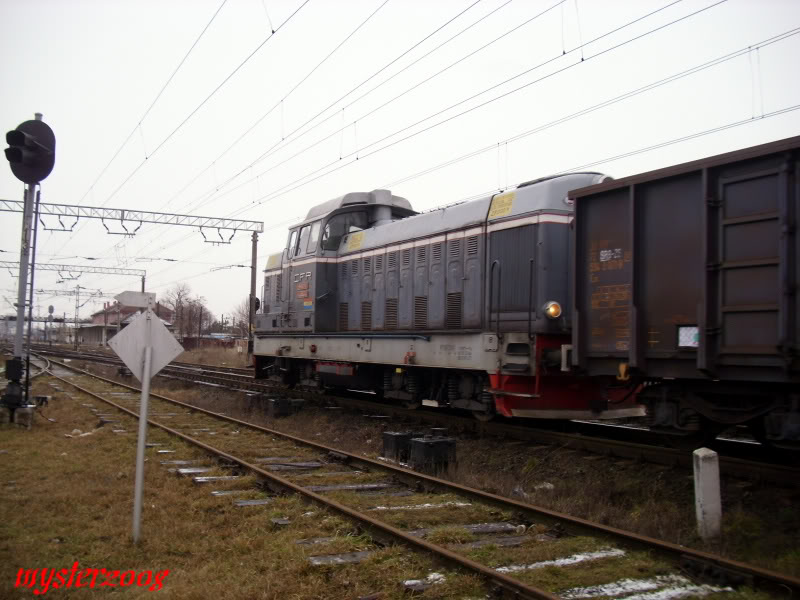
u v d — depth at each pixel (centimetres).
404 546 530
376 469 845
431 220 1223
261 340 1823
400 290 1273
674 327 662
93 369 3120
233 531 584
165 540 560
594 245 766
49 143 1163
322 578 474
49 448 959
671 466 765
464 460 929
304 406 1506
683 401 716
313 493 676
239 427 1232
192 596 434
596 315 760
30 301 1215
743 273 597
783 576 439
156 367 584
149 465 856
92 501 676
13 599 435
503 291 1015
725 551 540
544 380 963
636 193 701
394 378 1330
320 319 1490
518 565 499
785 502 624
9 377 1158
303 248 1594
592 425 1103
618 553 523
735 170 607
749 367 595
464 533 571
